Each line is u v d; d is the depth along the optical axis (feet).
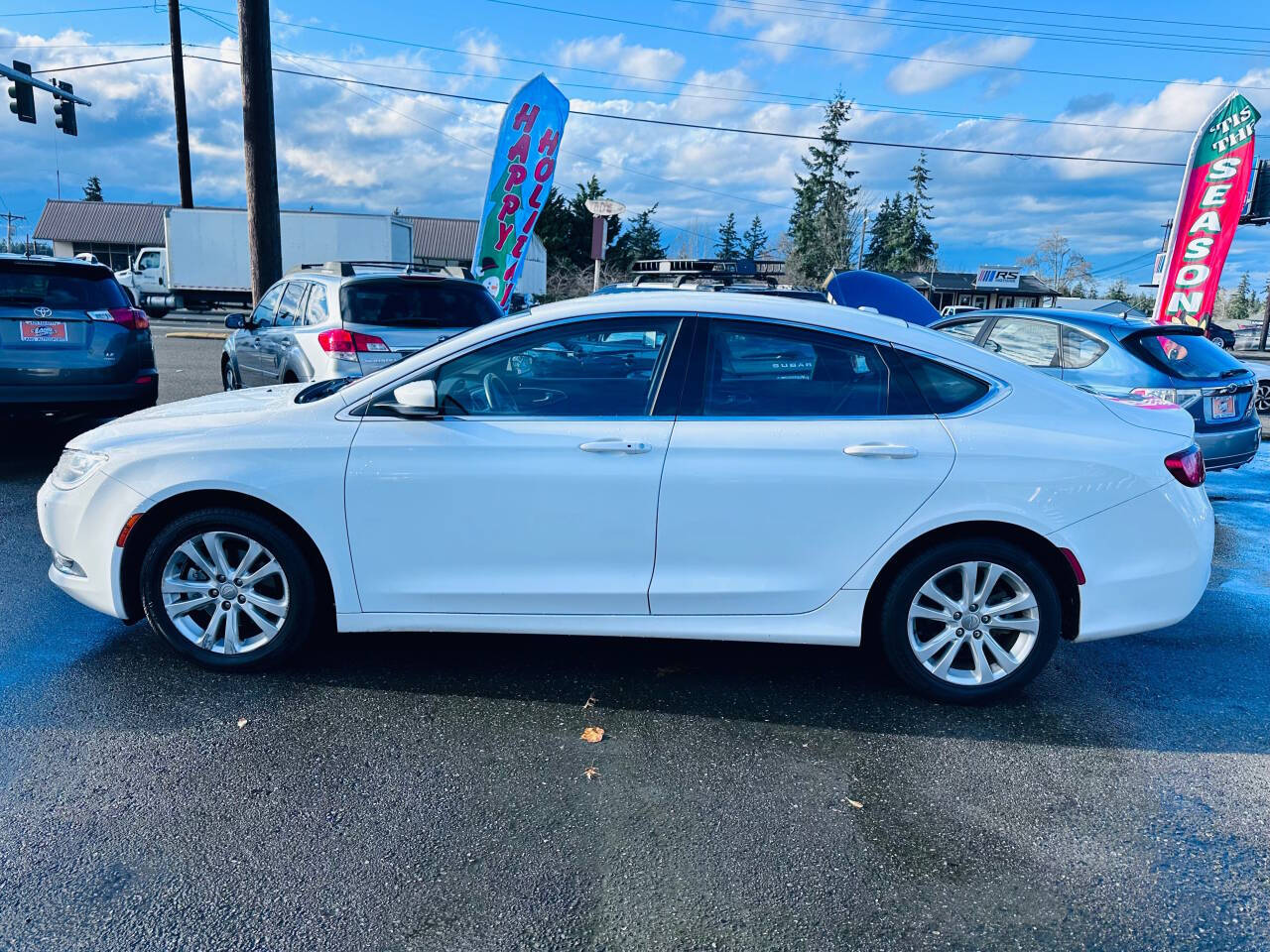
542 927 7.59
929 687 11.75
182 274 94.68
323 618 14.28
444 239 188.65
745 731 11.08
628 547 11.37
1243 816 9.47
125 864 8.23
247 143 39.55
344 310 23.15
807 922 7.74
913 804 9.58
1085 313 25.53
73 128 68.69
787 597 11.44
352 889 7.99
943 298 155.02
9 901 7.68
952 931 7.68
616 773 10.05
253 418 11.82
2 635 13.34
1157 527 11.36
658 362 11.50
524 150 39.65
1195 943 7.59
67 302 22.82
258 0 38.19
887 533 11.20
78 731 10.59
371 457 11.38
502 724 11.07
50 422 30.76
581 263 164.45
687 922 7.71
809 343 11.48
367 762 10.11
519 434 11.32
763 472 11.09
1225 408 23.04
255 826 8.85
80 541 11.98
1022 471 11.09
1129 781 10.11
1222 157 39.81
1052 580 11.64
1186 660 13.66
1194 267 41.39
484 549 11.50
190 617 12.28
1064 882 8.36
